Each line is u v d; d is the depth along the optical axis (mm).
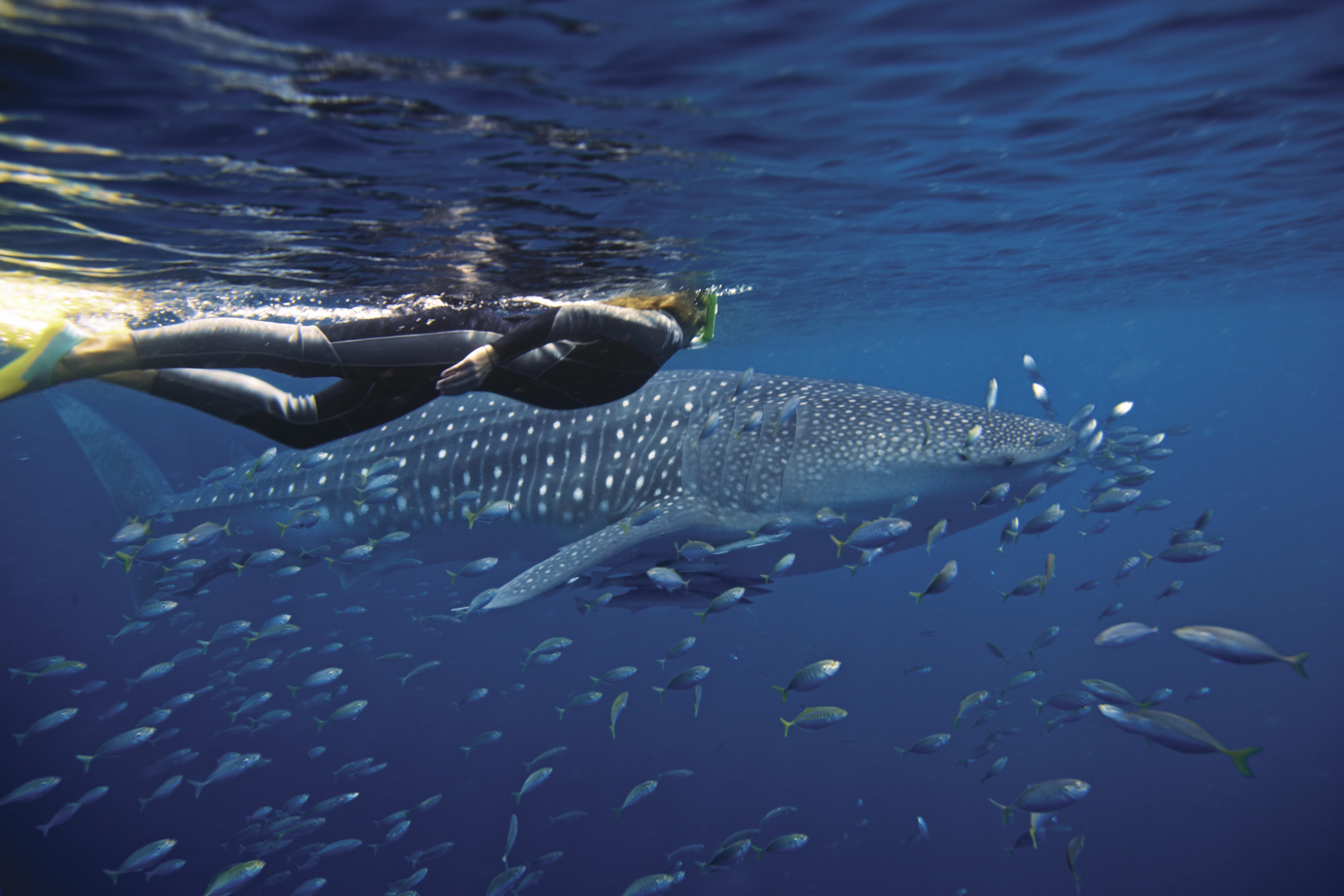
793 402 5879
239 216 5918
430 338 3150
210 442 20938
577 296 10281
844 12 4059
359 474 8227
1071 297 25812
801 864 16781
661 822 18250
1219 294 28719
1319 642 24766
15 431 57938
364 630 38375
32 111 3943
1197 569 37031
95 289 8016
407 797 19797
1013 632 29844
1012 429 6008
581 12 3588
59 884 17016
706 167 6410
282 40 3436
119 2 2992
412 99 4281
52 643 38562
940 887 15930
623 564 6062
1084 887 15570
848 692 25297
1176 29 4801
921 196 8867
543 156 5508
